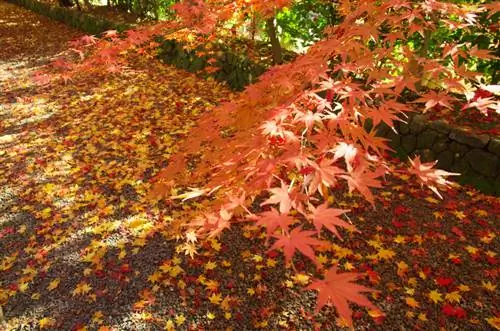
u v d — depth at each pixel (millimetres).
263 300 2795
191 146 2160
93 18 9766
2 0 15492
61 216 3758
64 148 4934
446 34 4383
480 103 1609
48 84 6988
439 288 2787
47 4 12375
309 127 1370
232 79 6348
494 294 2723
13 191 4168
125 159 4629
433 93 1662
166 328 2621
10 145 5070
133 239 3408
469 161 3691
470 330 2492
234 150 1802
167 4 8844
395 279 2873
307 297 2797
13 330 2701
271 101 1895
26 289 3010
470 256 3037
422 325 2537
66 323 2719
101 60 3521
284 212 1137
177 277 3006
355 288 1029
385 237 3264
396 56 4168
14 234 3578
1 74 7648
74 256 3283
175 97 6184
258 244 3275
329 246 3182
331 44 1753
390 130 4191
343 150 1312
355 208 3598
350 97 1491
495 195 3584
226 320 2664
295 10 5828
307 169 1242
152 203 3840
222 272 3035
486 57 1777
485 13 3926
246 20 6152
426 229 3322
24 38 10023
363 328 2549
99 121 5578
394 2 1893
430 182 1608
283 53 6055
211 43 6586
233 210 1582
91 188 4141
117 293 2914
